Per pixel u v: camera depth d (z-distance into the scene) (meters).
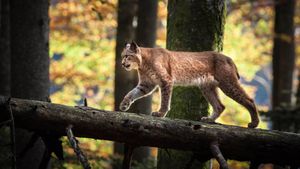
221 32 12.49
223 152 9.55
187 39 12.30
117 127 9.05
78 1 25.66
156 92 25.16
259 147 9.43
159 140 9.27
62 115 8.87
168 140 9.29
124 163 9.75
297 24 30.34
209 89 12.31
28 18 12.89
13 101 8.82
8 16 14.87
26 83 12.87
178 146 9.42
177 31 12.41
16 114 8.79
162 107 11.61
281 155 9.52
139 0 18.38
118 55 18.70
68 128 8.84
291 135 9.52
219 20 12.42
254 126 11.96
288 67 23.55
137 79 18.38
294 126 17.17
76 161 15.55
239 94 11.96
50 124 8.93
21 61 12.87
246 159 9.67
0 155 12.01
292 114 17.33
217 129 9.36
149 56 11.87
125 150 9.70
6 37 14.83
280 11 23.78
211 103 12.34
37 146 12.76
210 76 12.04
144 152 18.05
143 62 11.85
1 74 14.76
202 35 12.27
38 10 12.97
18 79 12.88
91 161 15.77
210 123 9.52
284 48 23.59
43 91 13.02
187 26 12.30
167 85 11.66
